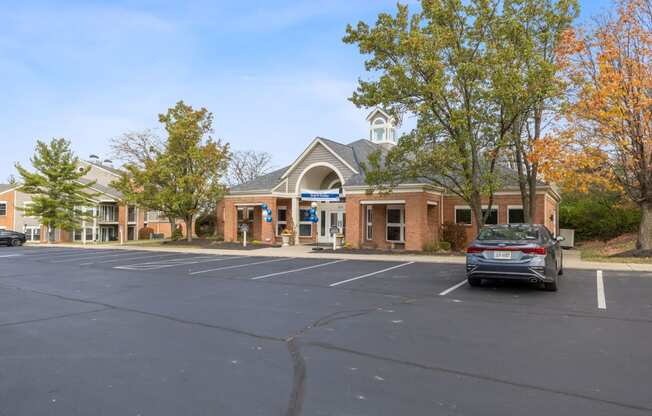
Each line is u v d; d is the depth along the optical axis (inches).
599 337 246.8
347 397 166.1
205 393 170.7
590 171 662.5
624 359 208.4
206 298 378.9
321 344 236.2
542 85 621.9
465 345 233.1
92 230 1763.0
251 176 2144.4
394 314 308.8
